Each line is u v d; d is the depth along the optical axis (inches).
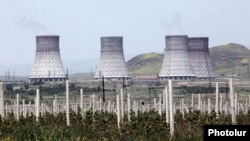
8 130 4146.2
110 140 3777.1
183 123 4485.7
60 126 4419.3
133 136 3895.2
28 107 7578.7
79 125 4512.8
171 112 3828.7
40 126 4392.2
